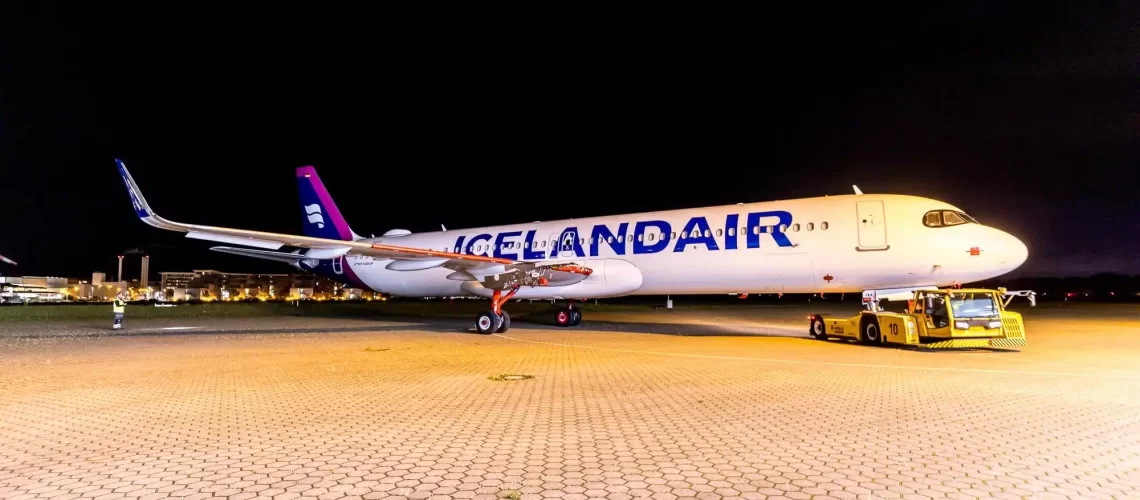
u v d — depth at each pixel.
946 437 6.68
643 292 22.80
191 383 10.79
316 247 19.17
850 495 4.78
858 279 18.94
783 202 20.41
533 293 23.12
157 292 91.50
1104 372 11.87
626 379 11.12
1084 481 5.13
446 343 18.47
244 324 28.56
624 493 4.84
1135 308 49.31
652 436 6.77
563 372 12.10
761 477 5.26
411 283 27.59
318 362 13.83
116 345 17.94
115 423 7.54
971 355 14.91
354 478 5.27
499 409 8.35
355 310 44.28
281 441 6.61
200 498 4.76
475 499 4.71
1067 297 80.88
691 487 4.99
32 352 15.98
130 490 4.96
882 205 18.64
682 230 21.17
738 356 14.80
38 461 5.86
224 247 26.91
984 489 4.92
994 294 15.78
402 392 9.78
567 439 6.65
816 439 6.61
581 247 23.27
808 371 12.07
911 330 15.84
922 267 18.06
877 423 7.39
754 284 20.45
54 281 84.25
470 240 26.59
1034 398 9.02
